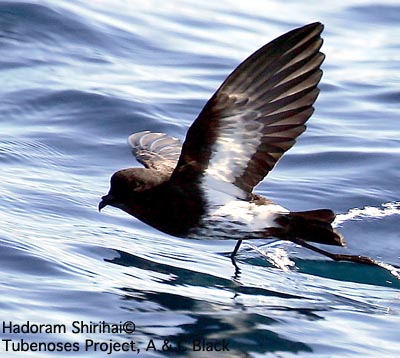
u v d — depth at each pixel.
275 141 10.39
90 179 15.34
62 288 11.71
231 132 10.36
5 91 17.84
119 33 20.69
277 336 10.93
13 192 14.48
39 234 13.21
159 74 19.27
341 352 10.62
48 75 18.56
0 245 12.57
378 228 14.22
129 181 11.06
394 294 12.46
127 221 14.05
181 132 17.05
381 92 18.95
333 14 23.08
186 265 12.80
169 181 10.86
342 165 16.02
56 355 10.15
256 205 10.81
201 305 11.60
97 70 19.08
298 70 10.12
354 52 21.06
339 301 12.08
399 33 22.27
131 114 17.31
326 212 10.61
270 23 22.38
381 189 15.30
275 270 12.92
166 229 11.19
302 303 11.93
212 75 19.45
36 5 20.53
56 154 16.05
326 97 18.67
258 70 10.01
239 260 13.09
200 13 22.56
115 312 11.23
